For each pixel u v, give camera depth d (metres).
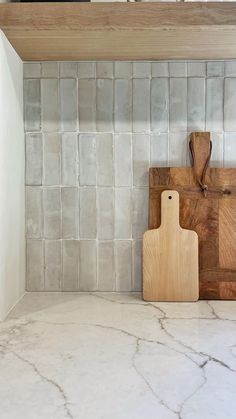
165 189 1.18
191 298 1.14
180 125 1.22
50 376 0.69
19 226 1.16
